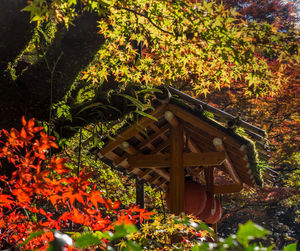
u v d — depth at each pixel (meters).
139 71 5.20
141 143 5.32
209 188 6.57
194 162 5.07
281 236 18.53
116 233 0.62
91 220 1.53
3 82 3.88
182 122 5.20
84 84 4.92
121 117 4.84
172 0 3.75
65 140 4.26
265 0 12.91
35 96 4.05
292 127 12.95
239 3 12.98
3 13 3.62
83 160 6.58
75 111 4.61
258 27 3.87
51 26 4.25
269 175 6.71
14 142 1.77
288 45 3.89
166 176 6.21
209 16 3.71
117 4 4.06
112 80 4.95
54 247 0.70
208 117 4.96
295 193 13.80
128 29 4.66
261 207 16.11
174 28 4.03
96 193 1.51
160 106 4.98
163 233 2.39
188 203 5.27
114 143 5.20
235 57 4.05
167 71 5.26
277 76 4.97
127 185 8.32
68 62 4.17
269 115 12.80
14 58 3.90
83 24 4.21
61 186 1.59
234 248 0.61
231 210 15.27
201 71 5.16
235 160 5.29
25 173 1.64
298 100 11.78
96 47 4.28
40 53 4.16
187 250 2.18
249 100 12.28
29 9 2.74
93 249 0.87
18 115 3.96
